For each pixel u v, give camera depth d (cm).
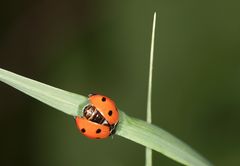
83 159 21
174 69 22
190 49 23
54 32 23
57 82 22
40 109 21
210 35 23
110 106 15
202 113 21
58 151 21
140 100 22
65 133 21
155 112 21
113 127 15
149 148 15
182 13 23
